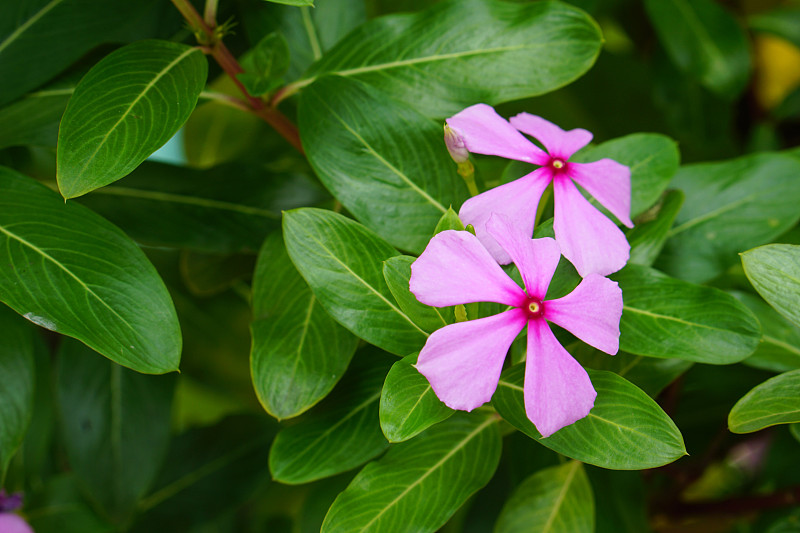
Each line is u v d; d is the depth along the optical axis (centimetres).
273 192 47
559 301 40
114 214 47
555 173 41
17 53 45
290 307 44
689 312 42
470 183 42
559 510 44
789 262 40
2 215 42
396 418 39
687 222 46
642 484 46
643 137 44
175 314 42
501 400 41
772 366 44
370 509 42
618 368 43
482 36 45
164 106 42
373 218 43
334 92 43
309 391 43
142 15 46
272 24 48
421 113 43
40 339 48
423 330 41
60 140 41
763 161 46
